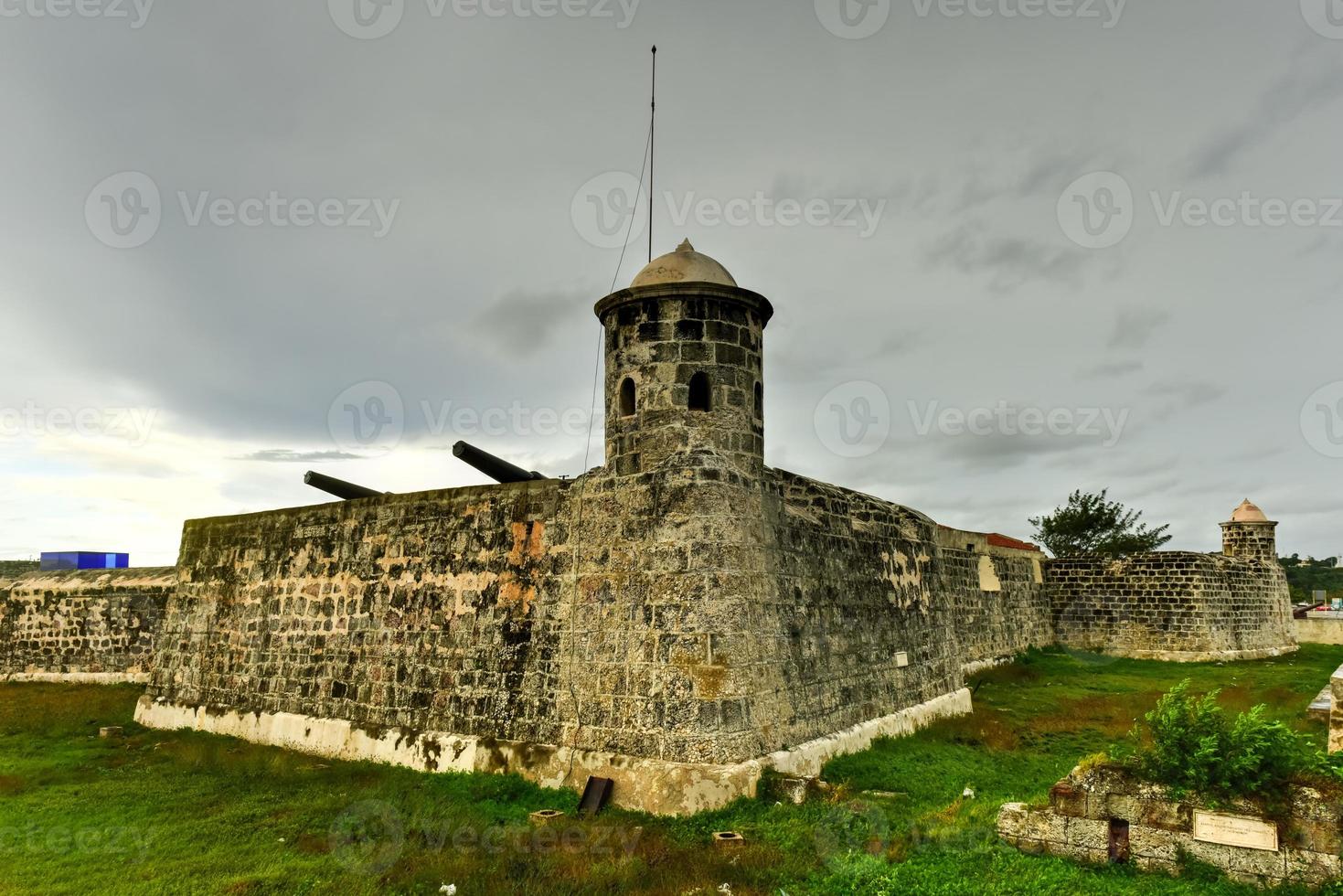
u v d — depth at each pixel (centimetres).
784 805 954
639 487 1089
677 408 1091
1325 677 2217
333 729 1368
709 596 1020
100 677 2342
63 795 1107
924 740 1388
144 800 1077
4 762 1334
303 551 1538
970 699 1745
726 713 991
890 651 1462
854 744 1245
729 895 720
